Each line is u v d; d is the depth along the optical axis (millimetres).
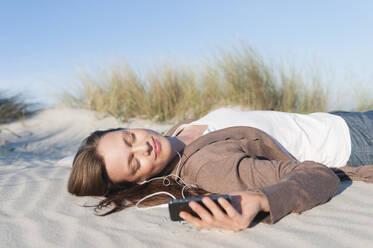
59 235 1547
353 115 2326
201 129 2234
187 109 5449
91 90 6031
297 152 2164
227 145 1876
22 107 5980
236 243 1343
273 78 5363
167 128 4996
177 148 2086
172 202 1332
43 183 2381
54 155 3988
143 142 1964
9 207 1929
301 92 5375
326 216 1507
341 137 2209
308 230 1388
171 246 1371
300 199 1439
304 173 1523
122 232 1543
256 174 1627
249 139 1940
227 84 5441
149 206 1858
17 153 4047
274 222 1458
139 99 5543
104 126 5227
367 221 1421
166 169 2076
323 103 5285
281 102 5316
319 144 2182
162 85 5582
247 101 5289
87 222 1684
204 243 1370
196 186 1866
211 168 1764
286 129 2188
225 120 2232
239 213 1319
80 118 5590
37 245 1456
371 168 1921
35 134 5074
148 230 1543
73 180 2023
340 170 1987
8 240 1514
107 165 1950
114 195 2012
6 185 2371
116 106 5637
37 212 1839
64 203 1974
